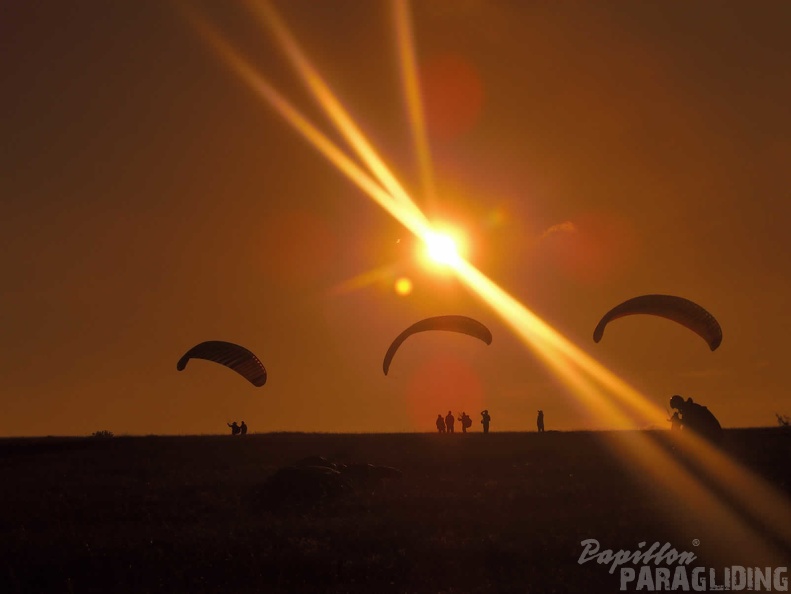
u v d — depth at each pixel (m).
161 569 50.06
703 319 99.56
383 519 61.97
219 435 127.44
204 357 108.06
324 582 47.06
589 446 102.88
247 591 45.44
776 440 100.12
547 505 67.19
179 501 74.31
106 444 117.94
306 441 115.50
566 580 46.88
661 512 63.97
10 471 98.38
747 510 65.56
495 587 45.25
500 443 108.31
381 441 113.44
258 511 68.25
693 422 87.94
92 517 68.81
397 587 45.72
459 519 61.59
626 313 102.81
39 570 50.59
